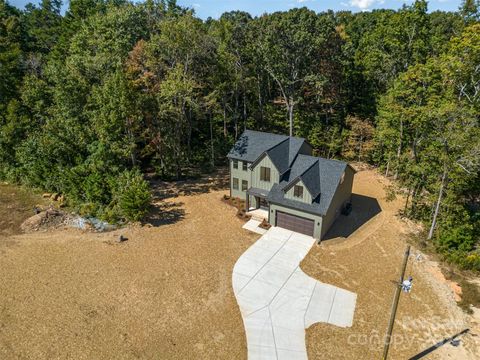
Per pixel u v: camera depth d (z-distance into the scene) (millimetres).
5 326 20109
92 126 36750
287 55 46031
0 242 28781
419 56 42562
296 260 26609
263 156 31906
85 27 47969
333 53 49125
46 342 19109
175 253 27359
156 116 38688
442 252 27672
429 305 22266
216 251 27656
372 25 75812
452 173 27281
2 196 37781
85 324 20391
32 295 22625
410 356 18641
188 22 38531
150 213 33719
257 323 20734
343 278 24688
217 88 44250
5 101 45188
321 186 30062
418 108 30969
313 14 45531
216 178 42969
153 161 45094
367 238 29703
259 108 56938
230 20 55812
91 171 35156
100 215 32406
